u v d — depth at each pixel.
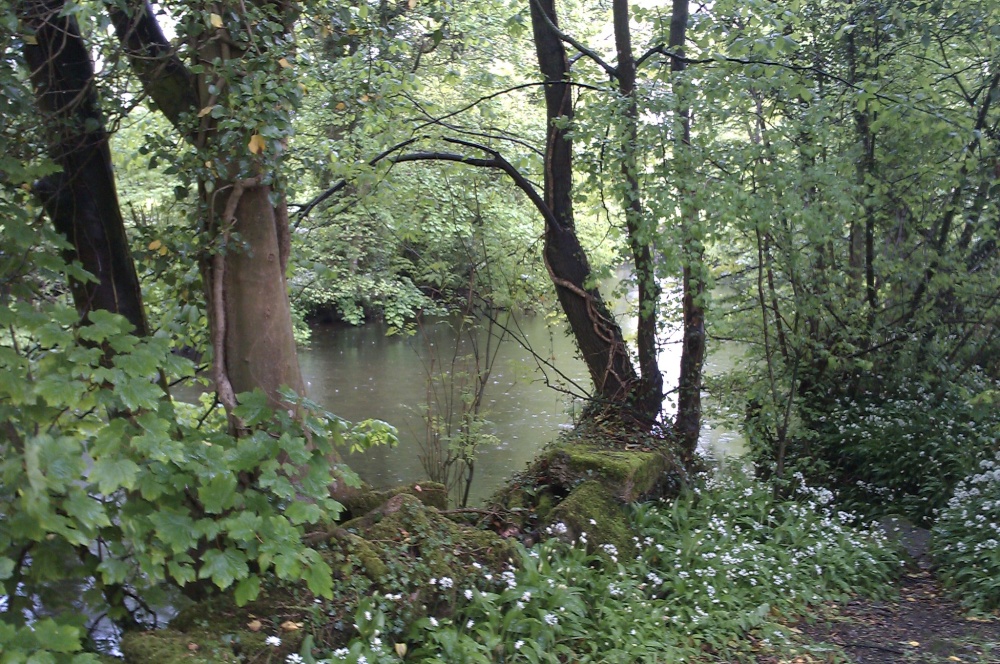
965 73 10.13
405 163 11.20
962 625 5.80
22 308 4.08
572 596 5.18
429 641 4.62
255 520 4.22
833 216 7.91
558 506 6.48
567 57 9.60
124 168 9.05
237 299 5.45
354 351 20.47
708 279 7.49
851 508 8.93
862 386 10.12
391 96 8.01
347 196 10.04
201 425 6.17
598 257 11.28
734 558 6.29
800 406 9.38
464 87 12.20
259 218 5.47
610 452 7.35
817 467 9.52
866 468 9.30
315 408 4.81
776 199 7.63
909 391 9.82
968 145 8.93
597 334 9.12
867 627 5.83
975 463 8.25
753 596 6.04
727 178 7.61
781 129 7.70
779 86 7.90
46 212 5.60
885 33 9.24
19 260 4.61
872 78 9.40
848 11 9.22
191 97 6.01
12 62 4.88
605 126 7.90
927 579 6.86
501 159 9.11
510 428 13.74
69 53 5.58
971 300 9.61
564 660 4.88
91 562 4.50
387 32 6.71
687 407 8.96
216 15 4.95
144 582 4.63
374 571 4.85
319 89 7.83
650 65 9.01
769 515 7.48
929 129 8.15
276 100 5.16
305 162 6.45
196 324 6.19
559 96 9.21
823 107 7.74
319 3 6.00
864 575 6.68
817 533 7.21
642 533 6.50
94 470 3.81
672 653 4.98
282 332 5.57
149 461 4.20
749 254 9.73
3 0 4.54
